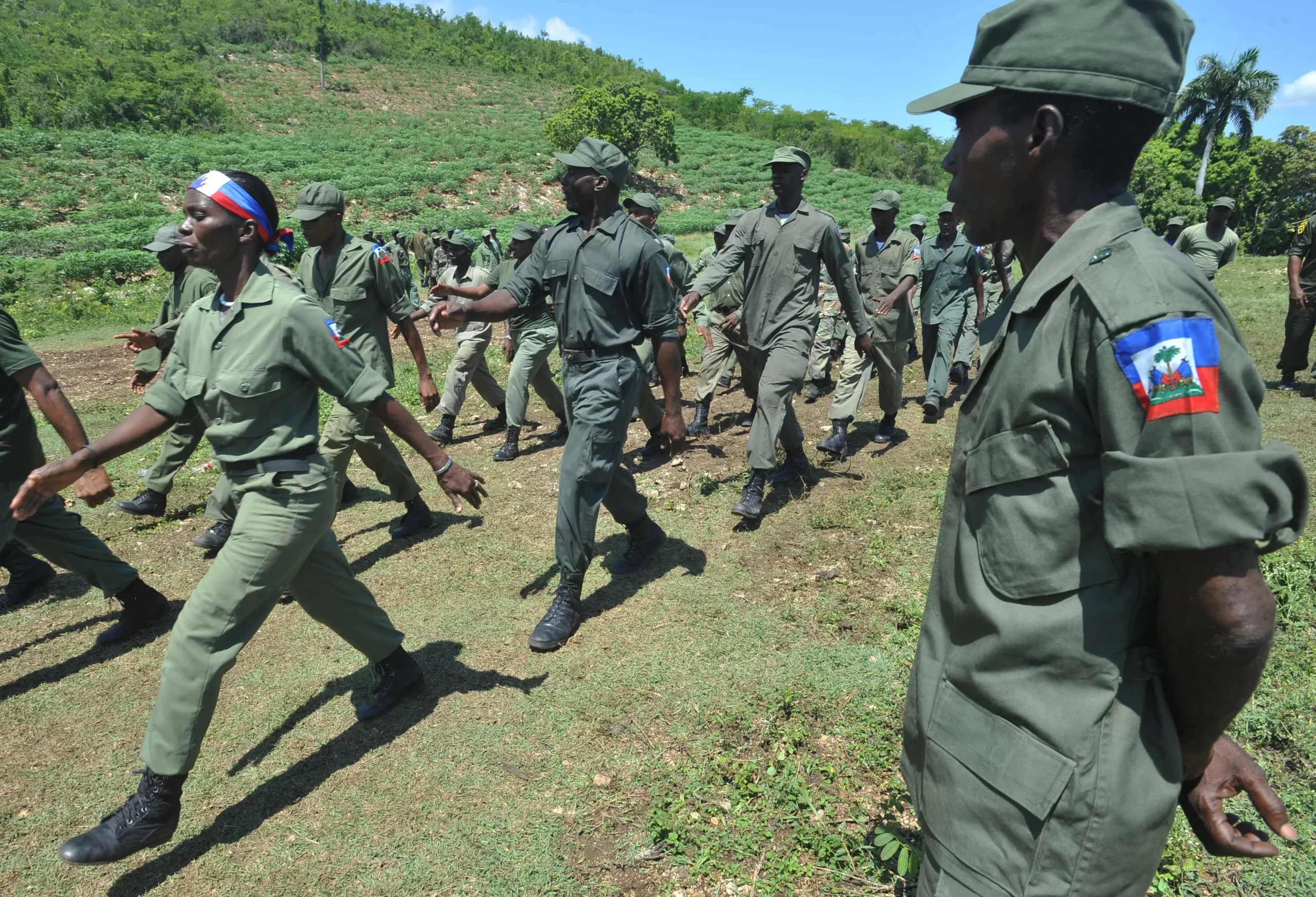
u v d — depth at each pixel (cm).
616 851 252
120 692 345
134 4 9456
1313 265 686
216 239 244
